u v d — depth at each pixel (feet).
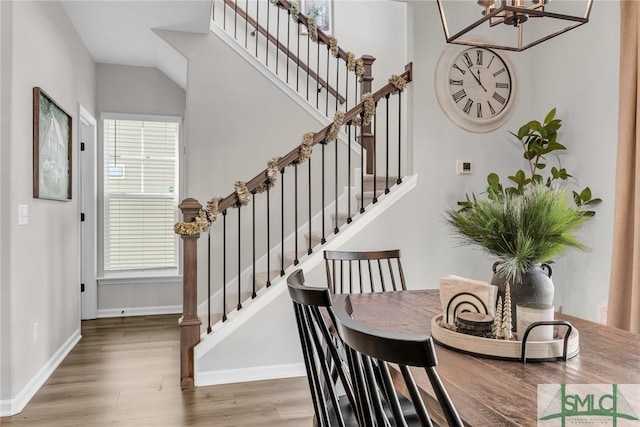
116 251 14.94
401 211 10.44
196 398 8.30
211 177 12.58
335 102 14.97
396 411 2.41
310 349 4.23
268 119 13.03
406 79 10.56
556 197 4.50
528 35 11.39
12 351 7.73
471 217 4.75
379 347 2.26
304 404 8.05
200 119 12.51
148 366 10.05
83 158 14.30
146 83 15.11
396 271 10.41
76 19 11.39
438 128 10.69
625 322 8.59
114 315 14.80
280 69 14.17
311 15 15.46
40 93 8.95
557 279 10.82
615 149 9.36
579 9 10.14
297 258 10.40
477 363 3.89
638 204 8.23
